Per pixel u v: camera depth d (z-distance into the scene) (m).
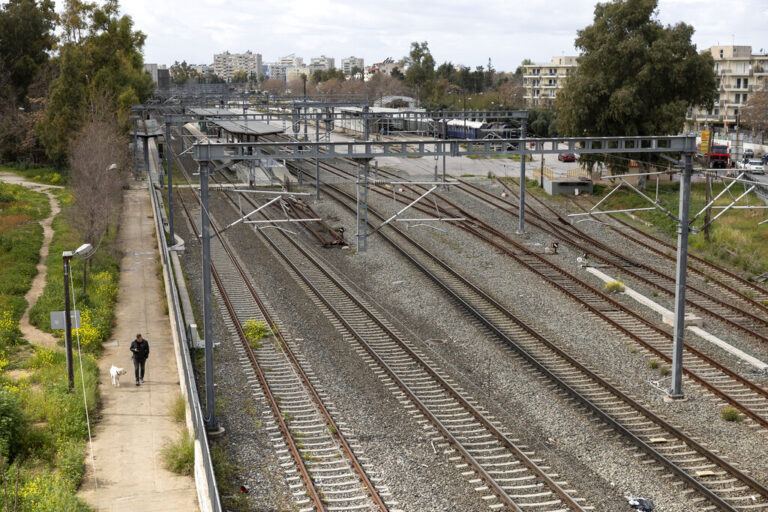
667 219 41.94
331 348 23.44
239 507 14.13
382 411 18.75
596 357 22.50
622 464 15.96
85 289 28.48
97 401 19.55
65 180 60.16
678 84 50.59
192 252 36.62
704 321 26.11
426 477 15.34
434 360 22.34
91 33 74.12
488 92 139.50
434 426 17.84
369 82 159.12
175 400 19.23
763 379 20.89
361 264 34.06
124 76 73.25
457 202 47.59
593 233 39.84
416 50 124.75
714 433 17.47
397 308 27.72
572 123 51.72
